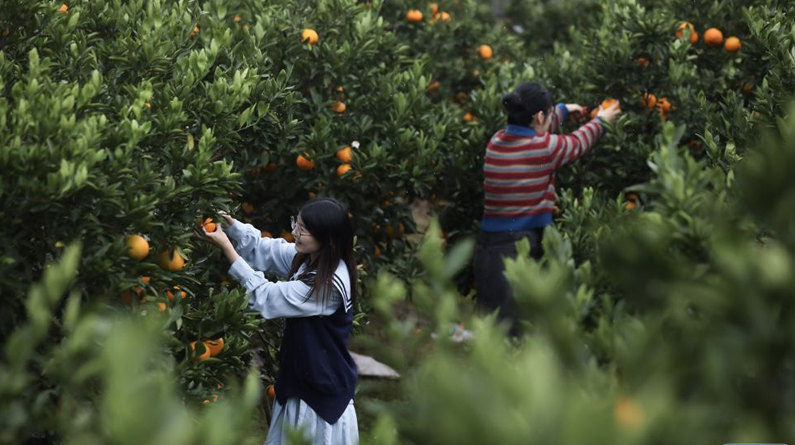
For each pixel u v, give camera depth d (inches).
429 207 404.5
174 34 260.4
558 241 125.7
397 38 407.2
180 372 198.2
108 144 194.5
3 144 169.9
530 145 332.2
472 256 360.5
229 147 243.9
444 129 343.3
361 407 343.3
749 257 87.5
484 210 354.3
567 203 306.0
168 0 292.2
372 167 324.8
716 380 84.3
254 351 323.3
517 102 336.2
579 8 538.6
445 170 368.2
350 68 342.3
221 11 302.0
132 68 238.2
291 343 239.0
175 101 213.3
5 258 164.6
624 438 63.9
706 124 292.4
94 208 184.9
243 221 340.5
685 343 88.9
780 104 243.9
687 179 122.2
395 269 348.2
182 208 209.2
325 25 342.6
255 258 256.1
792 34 260.2
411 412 92.0
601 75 360.8
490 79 387.9
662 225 116.6
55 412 152.9
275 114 290.7
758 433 78.6
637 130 361.1
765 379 85.9
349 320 241.8
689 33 350.0
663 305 95.7
